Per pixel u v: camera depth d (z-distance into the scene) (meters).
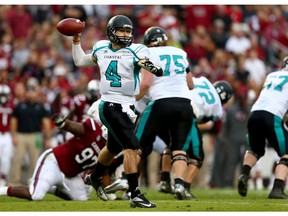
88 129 25.78
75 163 26.09
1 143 41.72
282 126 27.12
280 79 27.45
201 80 28.92
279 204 23.59
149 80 25.09
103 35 56.75
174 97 25.34
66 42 55.69
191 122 25.61
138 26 57.97
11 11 58.25
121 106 21.84
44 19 58.84
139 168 26.09
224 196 30.03
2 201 25.83
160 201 24.44
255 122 27.20
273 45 58.12
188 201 24.58
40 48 54.19
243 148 43.09
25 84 48.50
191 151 27.56
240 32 56.31
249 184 45.03
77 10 58.03
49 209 22.08
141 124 25.56
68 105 42.81
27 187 25.64
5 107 41.81
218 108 28.88
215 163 43.44
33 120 41.69
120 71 21.78
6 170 41.97
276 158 43.53
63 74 49.72
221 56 53.38
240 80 50.66
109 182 27.58
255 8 60.81
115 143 22.64
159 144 30.33
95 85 30.62
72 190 26.67
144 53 21.81
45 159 26.11
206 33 57.31
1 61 53.12
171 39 53.72
